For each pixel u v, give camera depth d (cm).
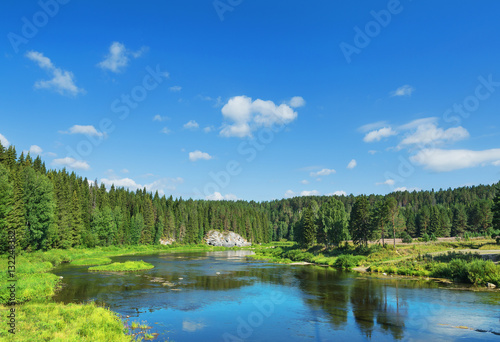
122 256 9531
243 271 6056
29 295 3181
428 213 13825
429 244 8181
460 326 2495
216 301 3391
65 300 3247
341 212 10656
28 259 5931
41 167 11356
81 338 1878
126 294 3656
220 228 19575
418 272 5300
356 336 2302
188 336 2277
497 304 3209
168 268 6394
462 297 3541
